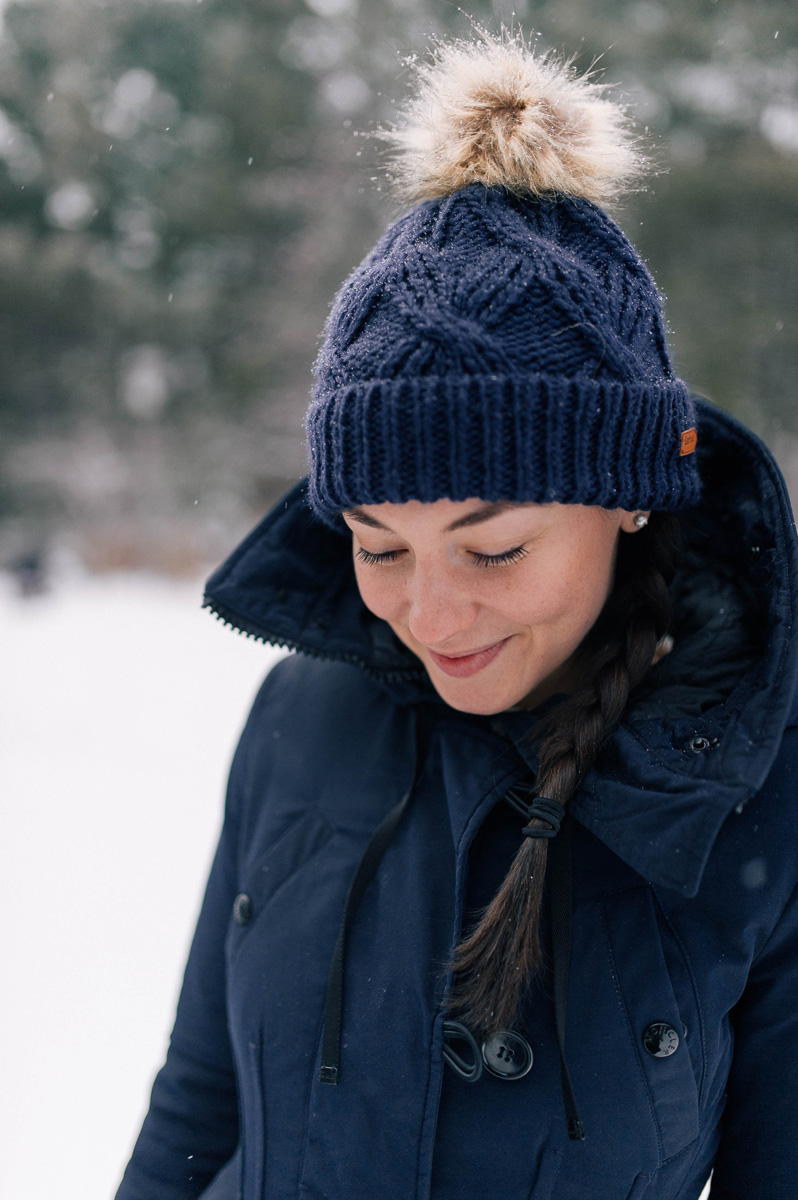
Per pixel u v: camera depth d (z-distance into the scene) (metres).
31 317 23.20
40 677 8.25
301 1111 0.88
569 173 0.85
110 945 3.08
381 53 17.66
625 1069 0.80
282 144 21.45
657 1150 0.80
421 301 0.79
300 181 19.70
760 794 0.81
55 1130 2.21
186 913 3.31
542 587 0.81
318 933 0.93
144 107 25.30
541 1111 0.81
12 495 21.89
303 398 19.66
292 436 19.73
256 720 1.11
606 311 0.80
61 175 25.14
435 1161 0.83
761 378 16.20
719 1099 0.85
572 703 0.86
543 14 17.03
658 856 0.76
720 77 18.03
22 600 13.48
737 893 0.80
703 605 0.91
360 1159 0.85
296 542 1.04
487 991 0.78
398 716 1.01
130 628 11.33
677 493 0.86
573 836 0.86
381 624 1.02
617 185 0.91
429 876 0.89
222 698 7.26
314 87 21.30
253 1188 0.91
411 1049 0.84
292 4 21.83
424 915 0.87
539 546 0.80
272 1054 0.91
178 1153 1.05
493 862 0.88
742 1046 0.84
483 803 0.87
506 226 0.82
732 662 0.86
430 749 0.97
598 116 0.89
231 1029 0.98
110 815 4.41
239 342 21.88
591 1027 0.81
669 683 0.88
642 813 0.78
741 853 0.80
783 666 0.79
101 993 2.78
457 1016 0.83
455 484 0.76
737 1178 0.85
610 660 0.87
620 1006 0.81
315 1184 0.87
